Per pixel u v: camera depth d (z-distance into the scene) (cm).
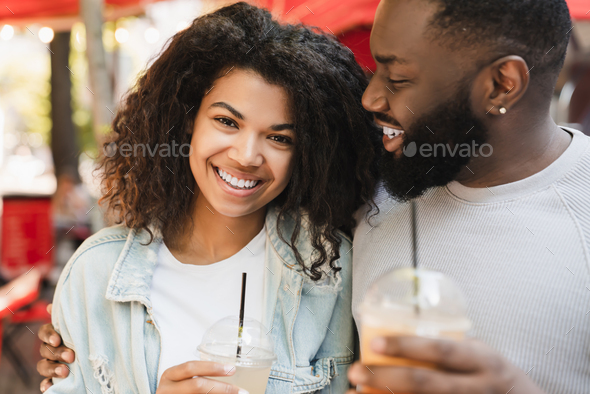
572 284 104
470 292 112
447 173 115
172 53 137
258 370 107
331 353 144
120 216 155
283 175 132
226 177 130
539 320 105
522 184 113
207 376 107
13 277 482
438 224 121
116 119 162
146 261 141
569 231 107
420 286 77
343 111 138
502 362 75
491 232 114
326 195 140
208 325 137
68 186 572
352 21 242
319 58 133
